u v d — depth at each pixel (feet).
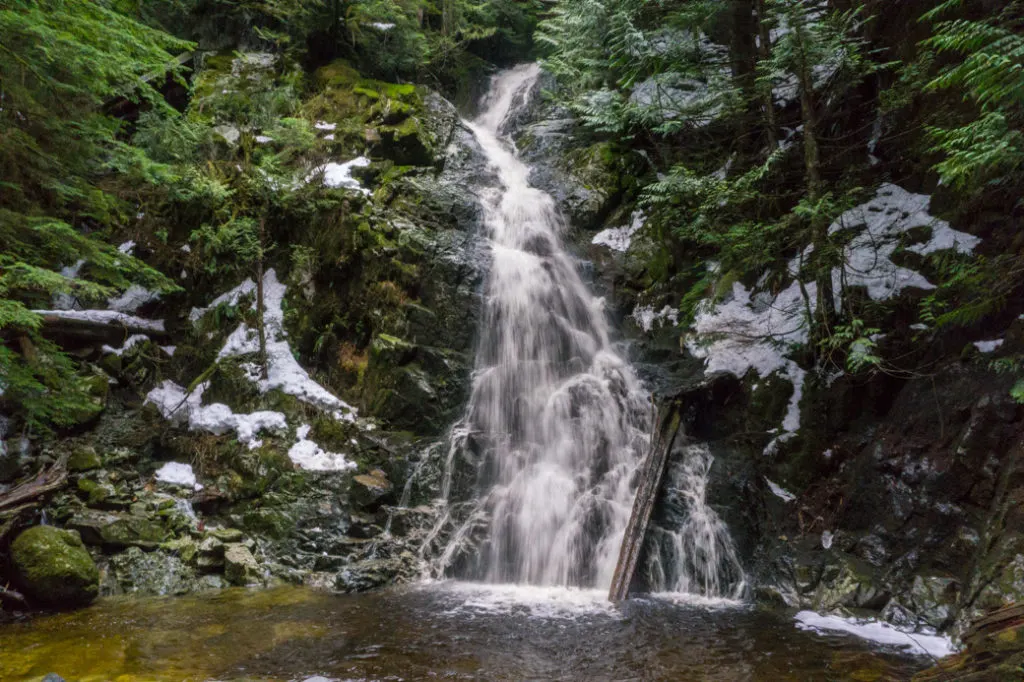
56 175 28.63
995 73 16.96
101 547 23.62
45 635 18.24
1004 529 19.04
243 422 29.63
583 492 26.66
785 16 27.89
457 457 28.35
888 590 20.71
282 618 19.94
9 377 25.08
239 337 32.94
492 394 30.91
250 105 40.06
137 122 37.01
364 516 26.63
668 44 37.45
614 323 36.09
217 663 16.28
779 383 28.22
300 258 34.40
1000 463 20.92
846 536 23.30
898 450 23.71
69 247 27.58
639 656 17.03
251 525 26.04
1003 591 17.66
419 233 35.12
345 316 33.47
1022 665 13.93
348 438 29.43
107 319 31.58
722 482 25.86
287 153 37.76
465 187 40.09
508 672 15.89
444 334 32.91
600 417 29.25
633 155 42.01
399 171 38.83
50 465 26.37
